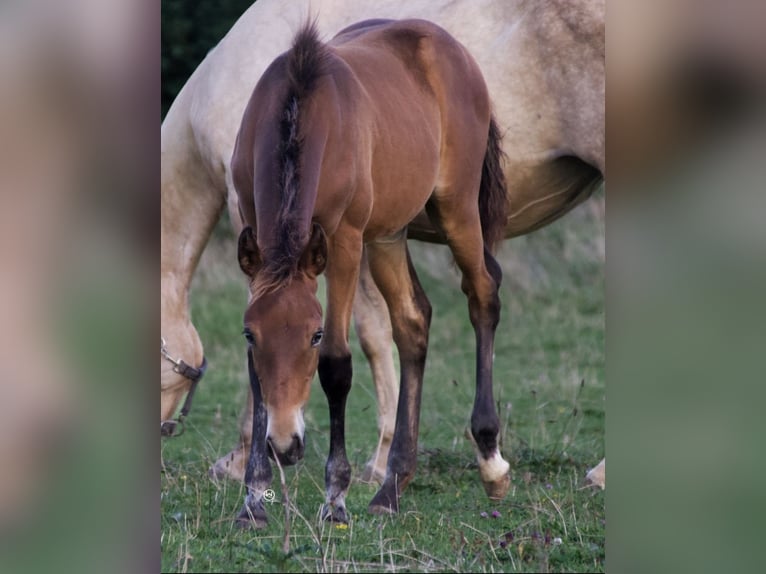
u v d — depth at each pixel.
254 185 8.44
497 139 10.84
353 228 8.92
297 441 7.56
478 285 10.60
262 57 11.79
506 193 10.89
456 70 10.43
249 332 7.70
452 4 11.92
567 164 11.58
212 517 9.22
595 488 10.20
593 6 10.89
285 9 12.12
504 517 9.29
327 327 8.98
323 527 8.60
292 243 7.89
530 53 11.26
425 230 11.84
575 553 7.99
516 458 11.60
